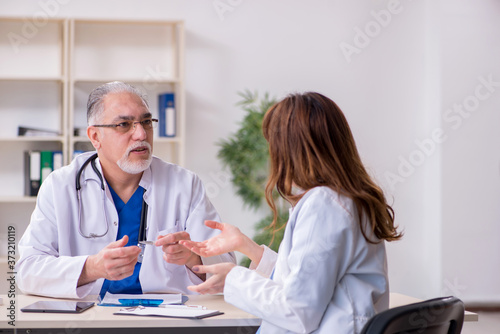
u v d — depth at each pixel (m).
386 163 4.59
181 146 3.98
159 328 1.68
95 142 2.06
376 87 4.56
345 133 1.45
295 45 4.43
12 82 4.04
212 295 1.91
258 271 1.81
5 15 4.02
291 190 1.45
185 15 4.28
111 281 1.98
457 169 4.58
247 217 4.35
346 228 1.35
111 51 4.17
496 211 4.63
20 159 4.04
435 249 4.59
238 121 4.35
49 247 2.00
